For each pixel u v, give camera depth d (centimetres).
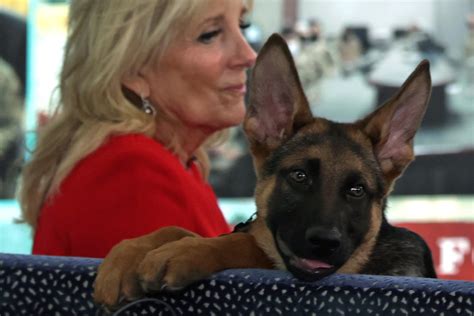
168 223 311
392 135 324
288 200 299
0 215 752
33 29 785
